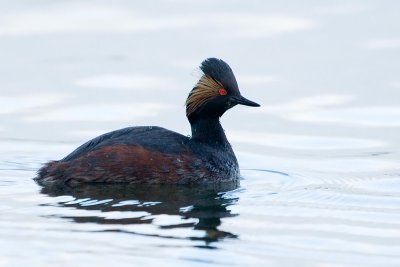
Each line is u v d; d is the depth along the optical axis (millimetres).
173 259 11852
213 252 12195
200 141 16469
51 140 18984
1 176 16016
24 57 24422
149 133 16047
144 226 13156
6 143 18672
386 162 17750
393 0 27859
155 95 21828
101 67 23719
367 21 26422
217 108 16562
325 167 17469
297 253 12320
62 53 24672
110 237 12594
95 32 26156
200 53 24422
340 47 24688
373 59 23844
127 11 27766
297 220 13828
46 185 15359
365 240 12938
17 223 13102
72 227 12977
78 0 28625
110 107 21047
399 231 13383
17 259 11625
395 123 20109
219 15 27297
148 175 15531
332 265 11906
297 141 19219
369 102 21297
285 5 27938
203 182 15828
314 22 26516
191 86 22250
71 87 22422
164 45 25125
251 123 20406
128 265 11570
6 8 27797
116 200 14508
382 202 14953
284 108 21156
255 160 17969
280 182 16234
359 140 19172
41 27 26500
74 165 15453
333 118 20500
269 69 23375
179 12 27672
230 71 16781
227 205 14547
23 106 21141
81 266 11453
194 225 13328
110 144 15625
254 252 12289
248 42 25203
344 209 14523
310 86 22328
